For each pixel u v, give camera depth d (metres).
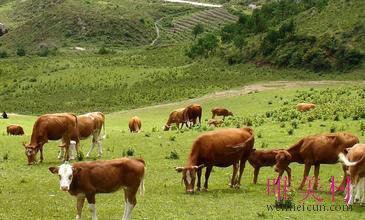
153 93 94.44
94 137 28.91
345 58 102.62
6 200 19.09
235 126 41.31
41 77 115.31
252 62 112.12
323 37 109.50
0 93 105.62
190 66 115.62
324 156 20.92
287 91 78.69
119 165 15.16
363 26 109.38
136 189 15.41
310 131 34.91
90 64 127.31
